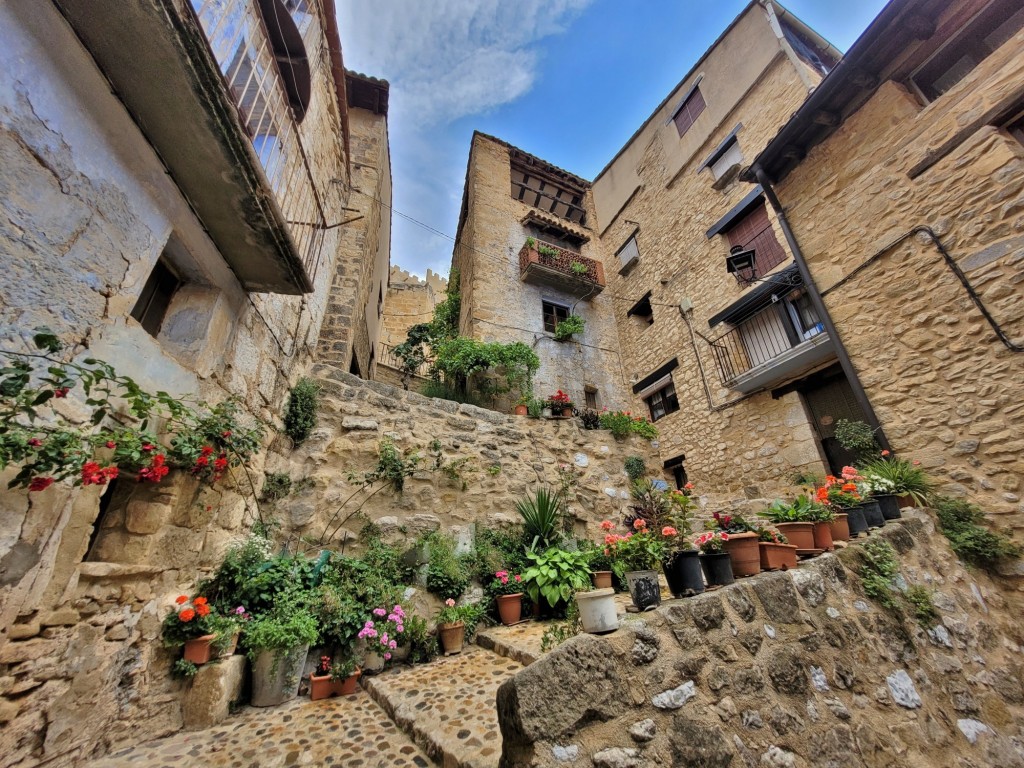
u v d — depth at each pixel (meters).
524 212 10.59
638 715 1.52
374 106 7.45
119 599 2.06
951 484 3.56
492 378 7.41
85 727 1.82
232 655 2.59
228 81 2.05
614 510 6.04
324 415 4.35
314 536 3.73
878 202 4.42
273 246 2.75
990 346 3.46
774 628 2.04
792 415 6.13
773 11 7.88
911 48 4.35
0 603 1.46
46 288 1.57
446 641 3.41
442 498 4.60
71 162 1.65
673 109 10.01
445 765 1.80
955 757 2.02
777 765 1.61
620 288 10.84
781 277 6.00
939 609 2.72
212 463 2.53
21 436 1.42
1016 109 3.51
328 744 2.08
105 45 1.66
